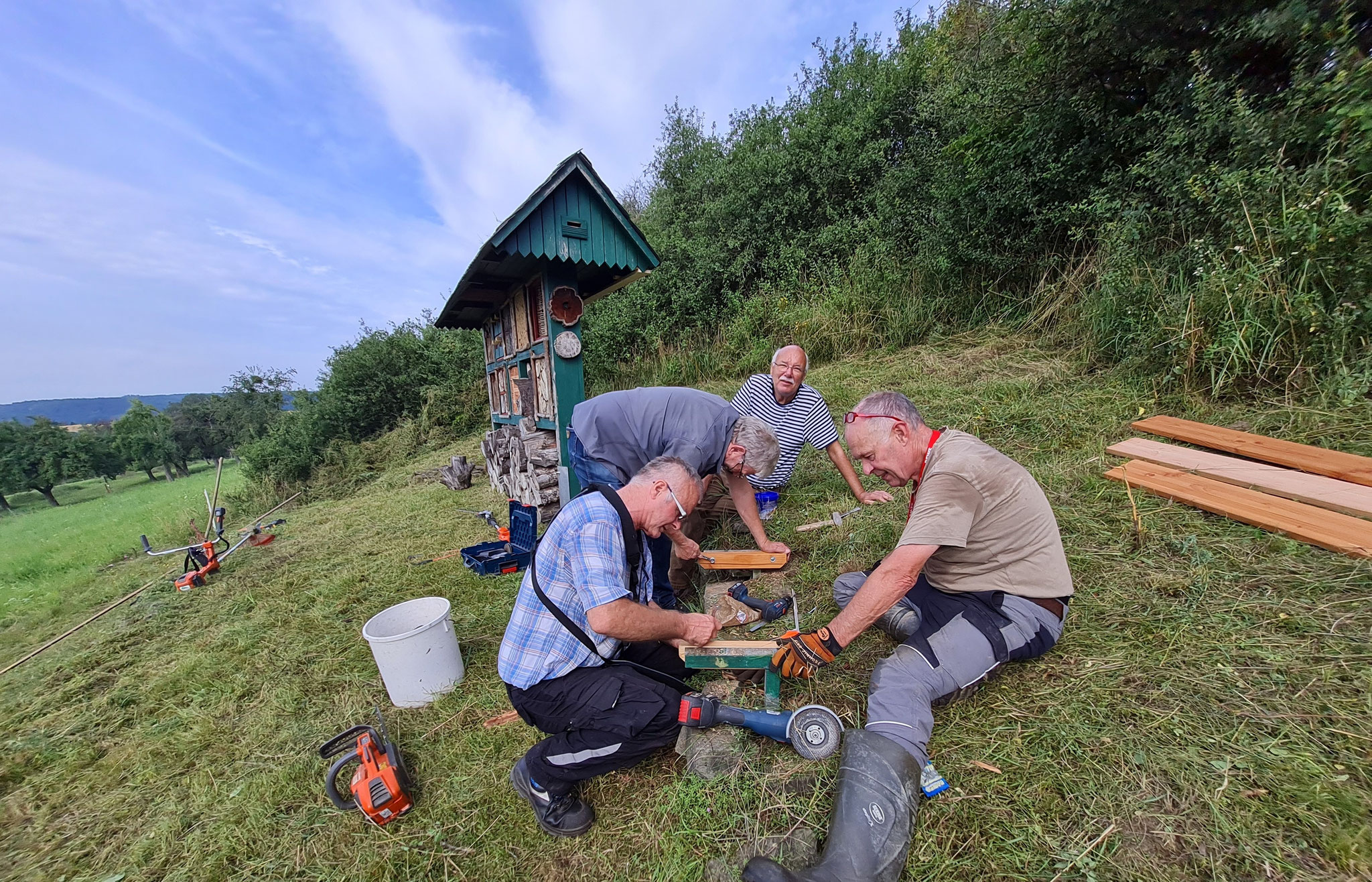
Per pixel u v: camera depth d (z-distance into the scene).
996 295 5.73
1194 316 3.47
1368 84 3.05
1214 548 2.27
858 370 5.88
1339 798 1.30
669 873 1.53
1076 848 1.35
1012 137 5.16
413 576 4.05
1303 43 3.41
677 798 1.72
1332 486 2.37
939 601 1.83
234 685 2.92
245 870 1.82
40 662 3.78
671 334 8.86
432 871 1.71
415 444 10.57
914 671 1.67
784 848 1.47
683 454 2.58
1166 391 3.62
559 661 1.73
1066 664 1.88
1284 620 1.83
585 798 1.86
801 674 1.77
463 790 2.00
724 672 2.12
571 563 1.70
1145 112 4.21
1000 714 1.76
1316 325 3.07
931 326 6.12
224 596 4.32
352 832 1.90
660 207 10.85
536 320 5.03
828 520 3.35
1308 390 3.06
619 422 2.71
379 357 11.29
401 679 2.46
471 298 6.12
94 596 5.30
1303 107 3.40
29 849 2.07
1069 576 1.79
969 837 1.44
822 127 8.05
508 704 2.45
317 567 4.59
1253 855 1.25
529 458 4.71
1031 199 5.07
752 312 7.78
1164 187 4.01
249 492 9.77
